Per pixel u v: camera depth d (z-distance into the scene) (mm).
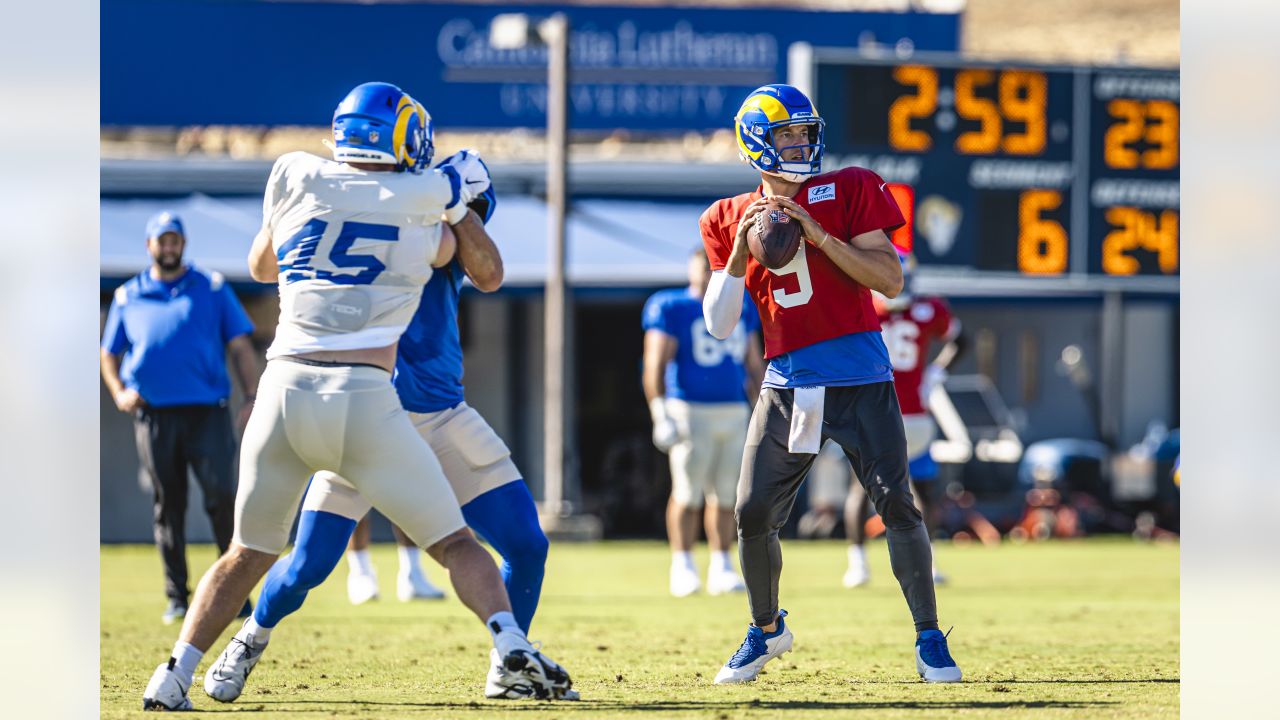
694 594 38031
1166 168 64125
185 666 18109
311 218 17391
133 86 80312
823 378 19656
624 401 75375
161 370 30516
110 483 65250
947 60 62812
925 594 20469
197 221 69875
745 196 20109
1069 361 80250
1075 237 63625
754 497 19969
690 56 83312
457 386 19109
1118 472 74625
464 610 32812
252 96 81000
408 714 17531
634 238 71812
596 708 17922
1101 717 16953
